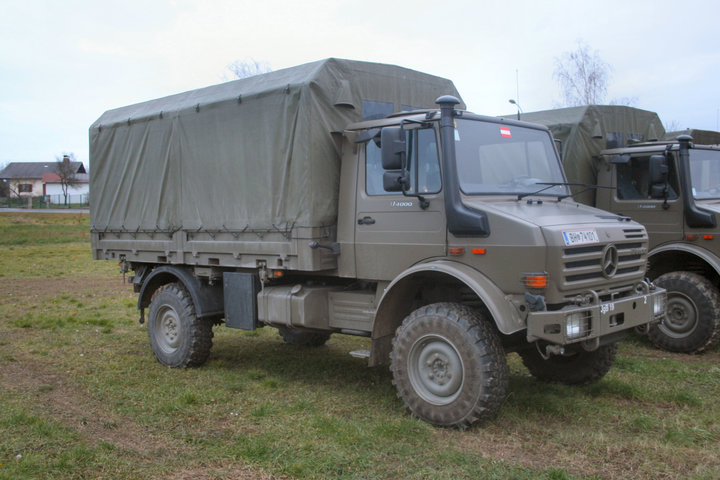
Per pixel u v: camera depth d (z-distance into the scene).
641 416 5.00
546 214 4.95
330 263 5.85
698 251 7.57
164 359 7.20
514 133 5.77
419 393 4.99
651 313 5.29
